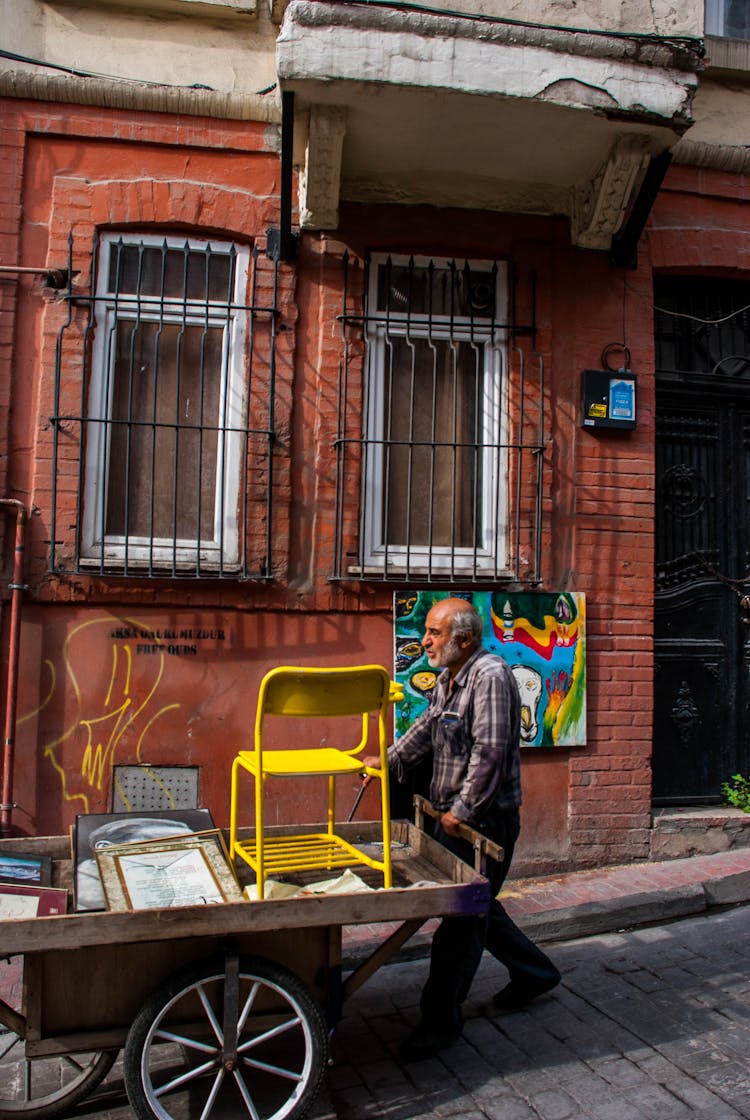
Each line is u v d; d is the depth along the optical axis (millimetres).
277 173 5227
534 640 5266
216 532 5168
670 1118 3031
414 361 5461
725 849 5527
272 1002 2986
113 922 2641
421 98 4516
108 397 5086
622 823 5371
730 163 5715
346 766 3309
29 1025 2773
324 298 5238
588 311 5488
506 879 5188
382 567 5277
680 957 4281
